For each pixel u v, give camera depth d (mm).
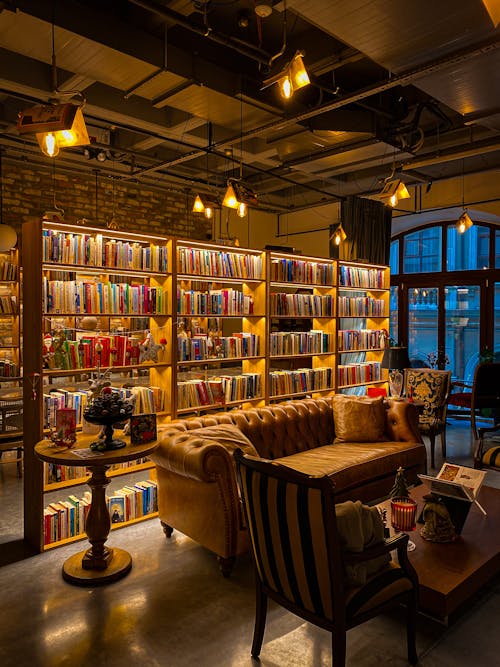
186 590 3080
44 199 7801
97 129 6695
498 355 8562
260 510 2293
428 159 6227
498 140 5602
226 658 2447
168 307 4527
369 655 2486
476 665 2424
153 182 8438
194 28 3883
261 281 5391
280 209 9859
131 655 2467
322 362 6395
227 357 5047
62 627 2695
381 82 4250
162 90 4723
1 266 6398
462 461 6031
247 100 4902
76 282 3955
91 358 4004
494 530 3219
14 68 4738
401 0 3047
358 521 2141
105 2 4324
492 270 8523
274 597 2363
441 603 2445
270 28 4777
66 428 3312
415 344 9484
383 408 5113
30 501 3719
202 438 3545
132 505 4133
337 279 6324
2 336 7305
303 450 4820
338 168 6723
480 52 3566
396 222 9297
